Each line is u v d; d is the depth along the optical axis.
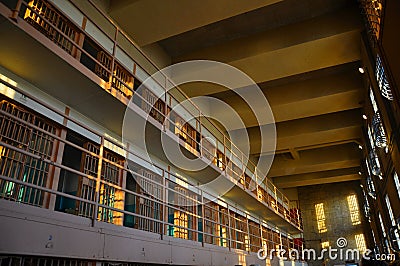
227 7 5.51
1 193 3.58
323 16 6.48
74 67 3.85
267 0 5.39
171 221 6.95
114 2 5.73
